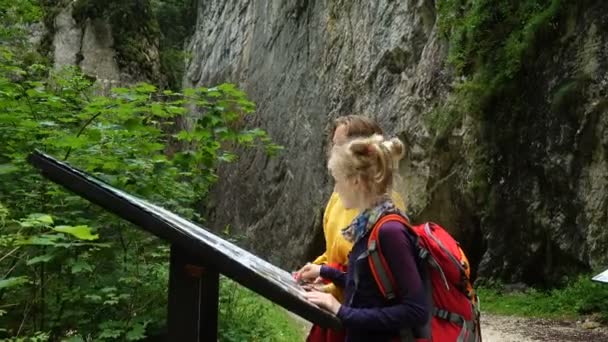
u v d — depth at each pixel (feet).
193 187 17.92
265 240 80.38
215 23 114.21
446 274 7.11
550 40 39.06
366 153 7.24
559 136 37.37
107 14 79.05
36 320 13.44
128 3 81.35
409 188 52.21
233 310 18.97
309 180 72.18
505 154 42.70
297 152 76.43
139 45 81.20
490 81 43.34
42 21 75.15
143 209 5.76
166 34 124.47
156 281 14.55
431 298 7.04
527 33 40.19
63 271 13.51
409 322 6.59
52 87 21.81
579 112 35.86
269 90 87.76
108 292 13.64
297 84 79.56
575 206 36.29
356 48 66.44
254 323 18.98
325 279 9.20
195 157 17.46
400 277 6.69
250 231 83.97
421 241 7.14
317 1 77.61
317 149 71.26
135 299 14.08
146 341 13.84
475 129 45.14
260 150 86.22
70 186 5.95
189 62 120.06
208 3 120.16
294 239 73.67
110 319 13.84
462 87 44.93
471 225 47.67
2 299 13.30
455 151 47.73
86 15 77.66
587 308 31.17
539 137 39.17
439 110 49.78
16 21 32.68
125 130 15.96
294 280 8.09
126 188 15.75
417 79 53.88
